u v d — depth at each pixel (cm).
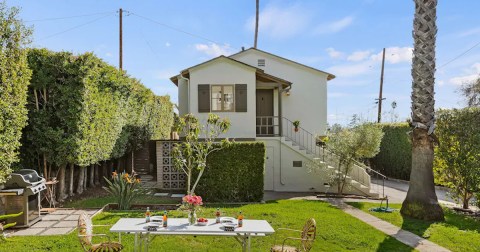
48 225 852
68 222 881
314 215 1027
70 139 1092
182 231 546
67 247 677
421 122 1056
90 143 1200
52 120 1098
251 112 1614
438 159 1257
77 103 1110
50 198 1091
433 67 1054
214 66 1616
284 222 913
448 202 1407
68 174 1291
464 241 811
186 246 721
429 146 1051
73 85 1105
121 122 1522
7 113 789
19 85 834
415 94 1067
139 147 1934
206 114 1605
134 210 1057
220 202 1262
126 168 2031
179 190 1423
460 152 1181
